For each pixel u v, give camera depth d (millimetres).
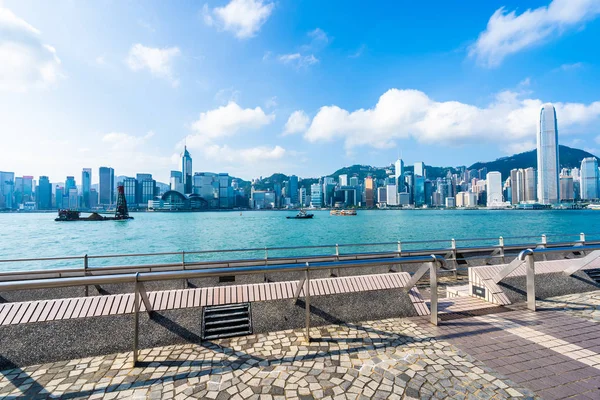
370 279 6074
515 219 123188
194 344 4512
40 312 4469
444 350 4230
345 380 3482
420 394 3188
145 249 47562
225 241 56188
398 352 4180
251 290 5461
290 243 51281
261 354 4172
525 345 4367
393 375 3576
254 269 4227
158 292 5145
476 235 58250
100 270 8062
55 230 93125
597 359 3961
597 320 5324
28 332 4211
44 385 3459
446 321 5355
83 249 49156
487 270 6926
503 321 5312
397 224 98688
